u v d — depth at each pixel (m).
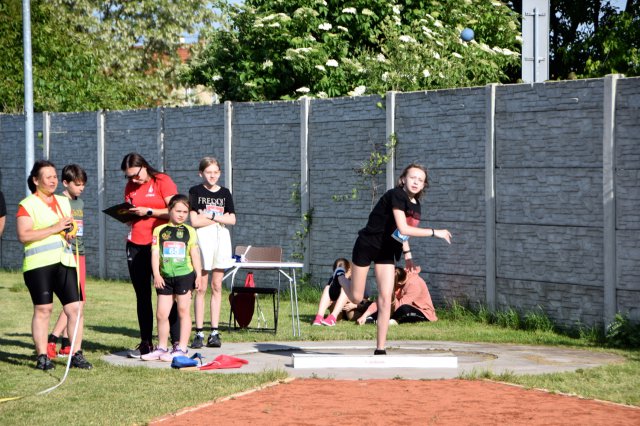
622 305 14.02
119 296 19.92
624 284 13.98
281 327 15.70
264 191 20.11
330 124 18.69
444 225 16.72
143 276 12.57
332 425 8.50
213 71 26.75
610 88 14.05
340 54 24.70
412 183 11.59
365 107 18.03
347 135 18.38
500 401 9.44
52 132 24.83
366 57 22.97
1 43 30.56
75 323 11.57
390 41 22.92
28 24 22.95
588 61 30.61
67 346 12.67
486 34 26.61
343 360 11.30
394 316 16.22
